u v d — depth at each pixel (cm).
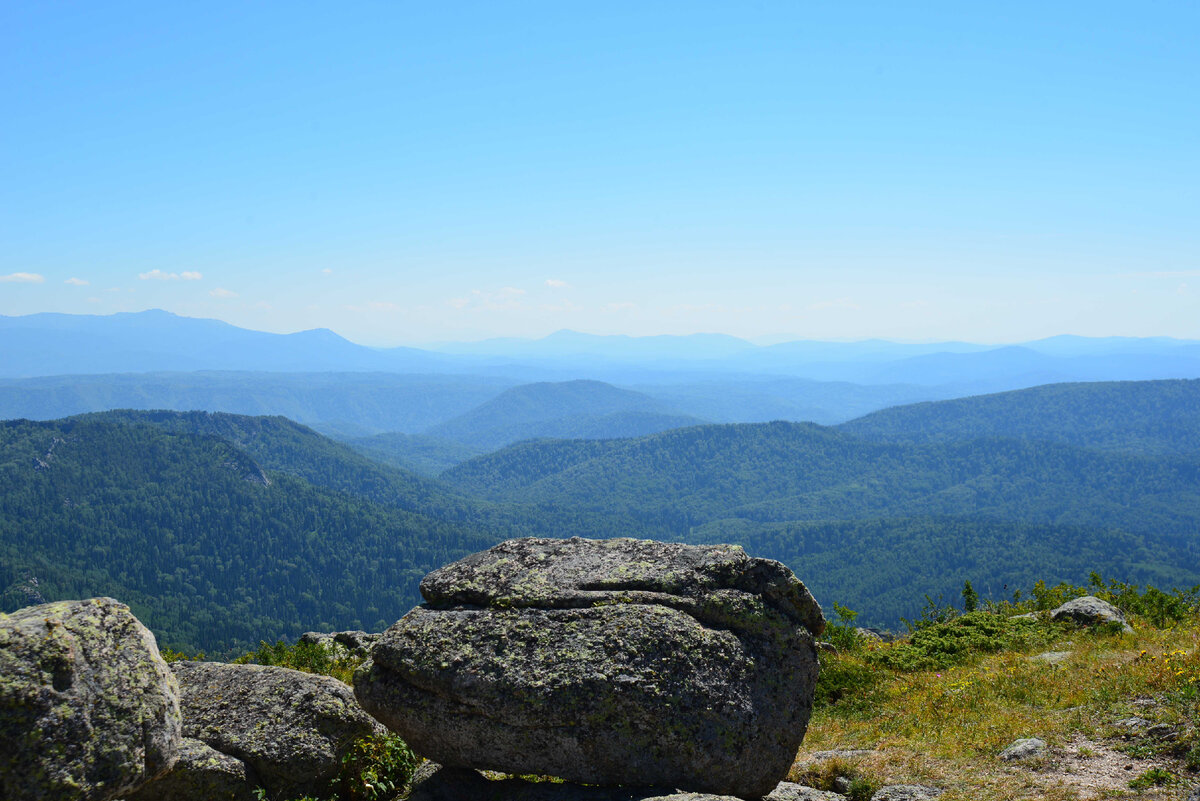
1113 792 728
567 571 815
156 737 573
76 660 543
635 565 812
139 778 562
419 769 825
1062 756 860
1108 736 896
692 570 796
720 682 721
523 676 711
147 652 592
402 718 752
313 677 858
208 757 747
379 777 806
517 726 707
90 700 540
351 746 815
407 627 782
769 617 764
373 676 773
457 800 761
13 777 500
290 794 773
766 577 784
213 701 833
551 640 733
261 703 819
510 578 814
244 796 749
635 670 706
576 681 699
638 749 699
